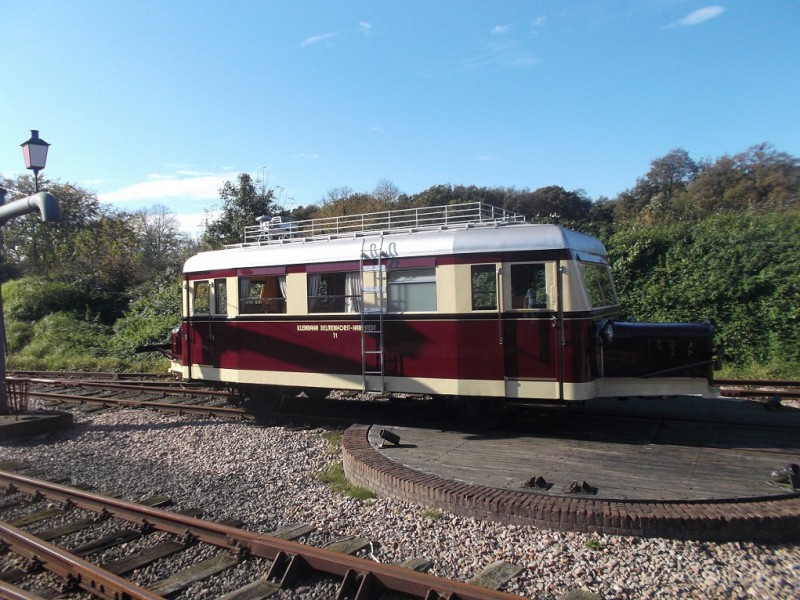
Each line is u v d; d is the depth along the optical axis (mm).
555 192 50125
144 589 4543
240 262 10805
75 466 8508
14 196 36406
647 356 8062
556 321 7996
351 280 9609
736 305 15852
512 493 5961
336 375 9727
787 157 32906
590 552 5086
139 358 21438
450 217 9625
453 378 8625
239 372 10820
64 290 27438
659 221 22797
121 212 41188
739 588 4500
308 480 7637
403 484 6457
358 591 4500
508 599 4102
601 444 7668
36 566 5273
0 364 11148
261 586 4730
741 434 7953
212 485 7449
